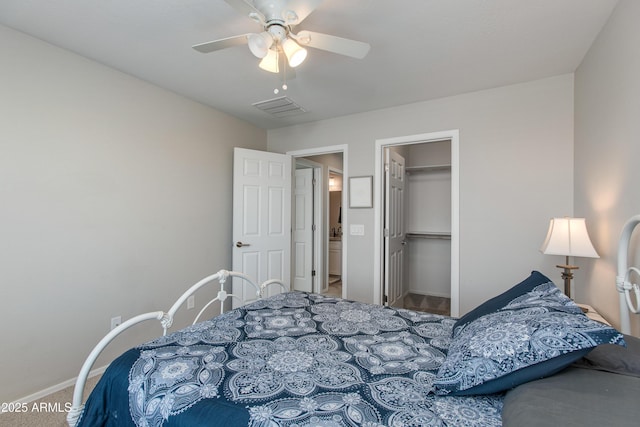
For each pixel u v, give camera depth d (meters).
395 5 1.65
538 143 2.54
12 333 1.88
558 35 1.92
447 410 0.89
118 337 2.43
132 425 1.00
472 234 2.78
